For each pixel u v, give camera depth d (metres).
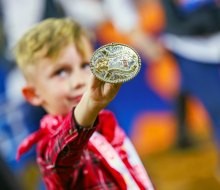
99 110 1.91
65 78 2.35
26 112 5.81
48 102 2.40
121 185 2.21
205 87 5.56
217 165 6.05
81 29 2.40
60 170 2.13
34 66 2.38
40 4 5.83
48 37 2.35
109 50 1.86
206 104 5.61
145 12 6.46
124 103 6.61
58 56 2.34
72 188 2.21
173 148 6.83
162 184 6.01
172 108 6.75
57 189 2.21
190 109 6.73
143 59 6.60
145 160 6.60
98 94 1.88
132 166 2.29
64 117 2.27
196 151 6.75
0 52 5.93
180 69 5.67
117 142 2.29
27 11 5.82
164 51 6.55
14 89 5.88
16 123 5.86
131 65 1.85
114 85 1.86
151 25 6.48
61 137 2.02
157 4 6.42
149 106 6.72
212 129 5.75
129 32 6.45
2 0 5.83
